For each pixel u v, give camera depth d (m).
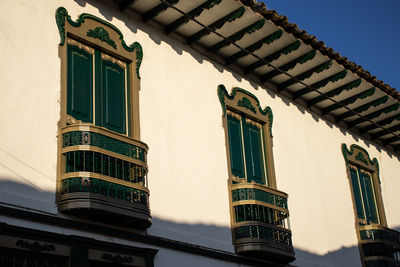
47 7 9.93
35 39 9.55
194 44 12.48
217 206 11.41
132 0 11.07
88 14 10.52
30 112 9.06
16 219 8.27
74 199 8.72
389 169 17.03
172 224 10.41
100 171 9.21
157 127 10.93
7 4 9.39
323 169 14.59
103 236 9.18
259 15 11.79
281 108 14.09
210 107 12.21
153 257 9.66
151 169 10.48
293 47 12.68
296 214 13.23
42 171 8.87
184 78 11.91
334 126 15.67
